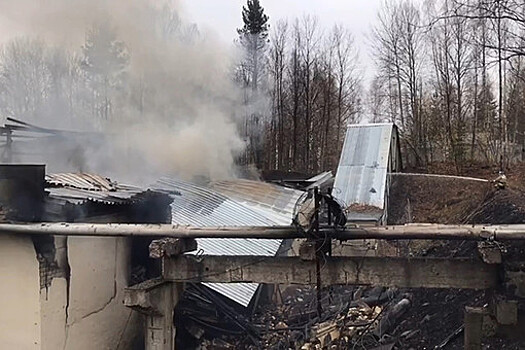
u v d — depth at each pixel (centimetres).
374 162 1795
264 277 657
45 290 625
